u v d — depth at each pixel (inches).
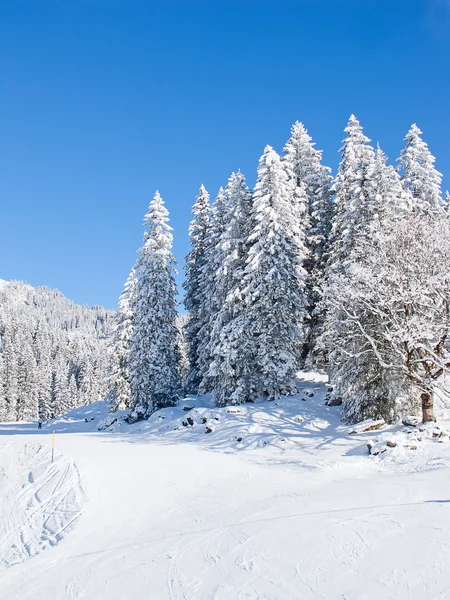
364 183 1059.9
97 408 1892.2
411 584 267.6
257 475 654.5
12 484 651.5
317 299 1269.7
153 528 466.6
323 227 1299.2
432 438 708.7
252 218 1178.0
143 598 304.2
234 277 1143.6
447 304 789.9
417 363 819.4
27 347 3472.0
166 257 1403.8
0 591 359.3
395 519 381.4
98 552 415.5
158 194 1461.6
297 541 359.6
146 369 1291.8
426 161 1304.1
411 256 845.8
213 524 446.9
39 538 478.3
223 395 1114.7
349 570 296.7
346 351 853.2
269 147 1136.2
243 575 312.5
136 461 734.5
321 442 814.5
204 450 838.5
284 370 1051.9
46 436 1040.2
